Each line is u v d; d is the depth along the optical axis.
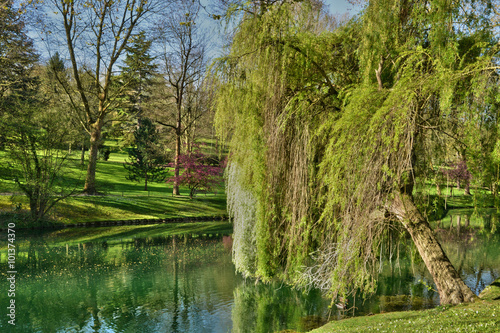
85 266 15.80
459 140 8.46
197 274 14.23
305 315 9.71
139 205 32.38
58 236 23.14
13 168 25.39
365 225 7.75
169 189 42.91
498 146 7.27
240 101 9.95
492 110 7.59
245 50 9.70
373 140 7.47
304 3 9.84
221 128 10.47
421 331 6.21
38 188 25.34
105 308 10.57
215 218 32.59
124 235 24.11
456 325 6.30
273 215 10.15
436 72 7.58
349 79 10.34
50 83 33.78
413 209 9.14
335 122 8.77
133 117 47.09
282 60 9.55
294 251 9.87
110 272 14.73
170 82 38.34
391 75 9.59
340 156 7.80
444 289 8.63
